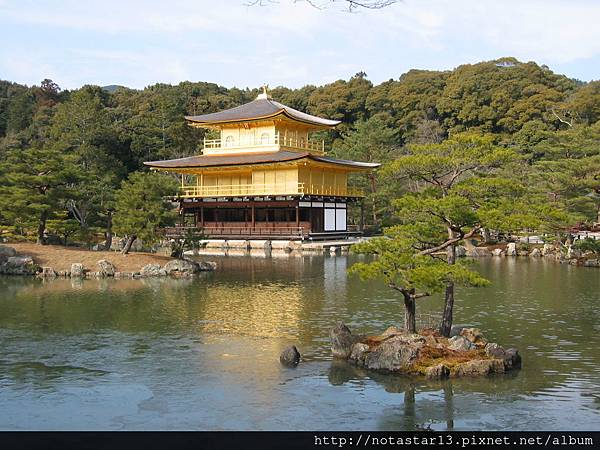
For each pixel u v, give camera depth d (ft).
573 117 352.28
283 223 263.29
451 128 415.64
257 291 129.70
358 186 302.86
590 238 197.26
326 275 156.87
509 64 451.12
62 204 186.09
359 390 66.23
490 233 231.30
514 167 206.28
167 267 157.48
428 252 81.56
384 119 439.63
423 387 66.85
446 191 83.56
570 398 63.52
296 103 482.28
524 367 73.56
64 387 67.82
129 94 484.33
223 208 279.90
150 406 62.34
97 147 327.88
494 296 122.93
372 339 79.66
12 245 169.48
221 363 76.13
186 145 376.48
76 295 124.06
